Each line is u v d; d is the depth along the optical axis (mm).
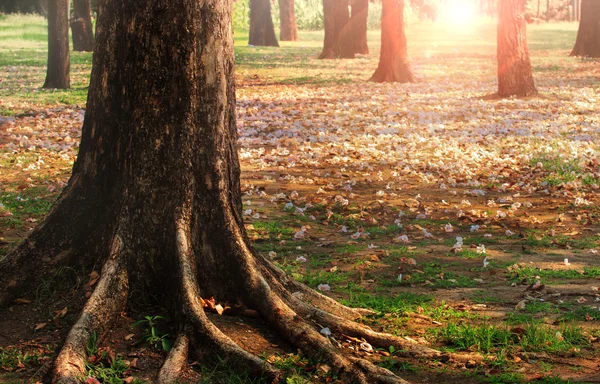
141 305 5035
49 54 22766
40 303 5125
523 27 20781
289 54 37344
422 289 6359
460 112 18328
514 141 14398
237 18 52594
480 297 6102
